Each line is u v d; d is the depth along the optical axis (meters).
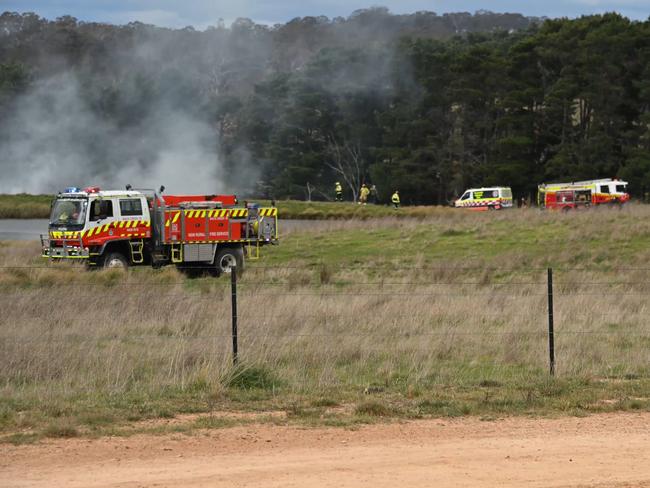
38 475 15.23
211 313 31.16
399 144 150.62
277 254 61.41
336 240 67.12
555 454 16.75
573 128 142.50
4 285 40.84
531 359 25.31
